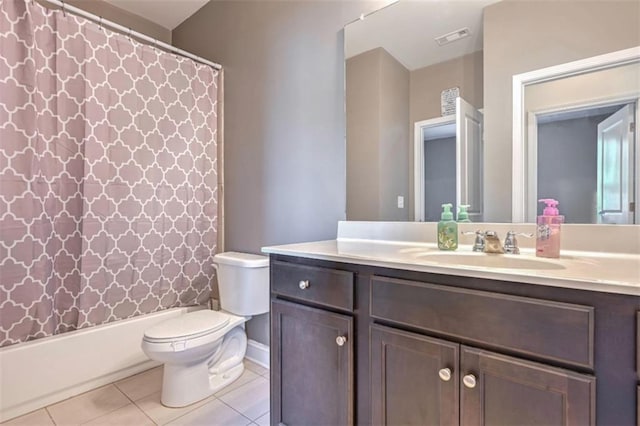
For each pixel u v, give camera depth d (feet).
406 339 3.10
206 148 7.34
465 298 2.78
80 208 5.76
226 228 7.38
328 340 3.70
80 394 5.66
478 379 2.71
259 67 6.67
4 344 5.08
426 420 3.01
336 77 5.56
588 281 2.27
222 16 7.43
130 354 6.27
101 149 5.89
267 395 5.63
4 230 5.03
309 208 5.91
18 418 5.02
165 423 4.90
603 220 3.52
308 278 3.90
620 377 2.19
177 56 6.91
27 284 5.24
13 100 5.09
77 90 5.70
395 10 5.00
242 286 6.05
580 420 2.30
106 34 5.96
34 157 5.25
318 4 5.78
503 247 3.89
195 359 5.36
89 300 5.85
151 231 6.57
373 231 5.16
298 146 6.07
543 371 2.42
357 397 3.49
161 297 6.77
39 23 5.34
